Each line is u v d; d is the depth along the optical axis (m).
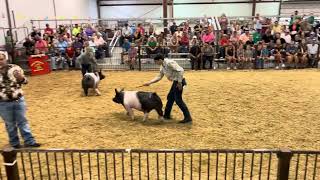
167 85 10.08
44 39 13.99
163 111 7.34
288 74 11.84
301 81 10.55
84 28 16.27
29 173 4.60
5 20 13.41
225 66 13.23
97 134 6.12
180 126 6.48
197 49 12.85
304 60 13.02
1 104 5.18
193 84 10.21
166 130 6.27
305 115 7.17
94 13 23.81
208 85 10.05
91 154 5.20
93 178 4.45
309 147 5.50
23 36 14.66
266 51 13.03
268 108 7.68
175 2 23.66
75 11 20.11
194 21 17.81
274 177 4.45
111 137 5.96
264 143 5.66
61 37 13.96
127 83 10.52
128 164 4.86
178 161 4.94
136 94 6.64
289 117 7.04
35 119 7.05
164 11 19.09
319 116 7.11
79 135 6.08
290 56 12.97
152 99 6.56
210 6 23.52
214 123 6.66
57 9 17.78
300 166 4.75
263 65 13.11
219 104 8.00
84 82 8.80
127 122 6.75
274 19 18.81
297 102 8.17
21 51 13.10
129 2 24.28
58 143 5.71
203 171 4.61
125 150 3.32
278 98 8.55
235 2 23.25
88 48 9.40
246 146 5.53
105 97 8.79
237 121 6.78
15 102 5.21
